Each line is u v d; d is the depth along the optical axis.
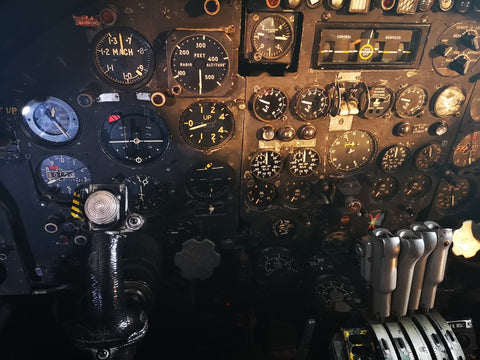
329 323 0.50
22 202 0.49
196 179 0.51
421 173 0.55
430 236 0.42
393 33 0.45
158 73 0.43
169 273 0.58
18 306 0.56
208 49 0.42
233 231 0.55
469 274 0.54
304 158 0.51
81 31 0.41
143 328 0.41
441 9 0.44
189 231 0.54
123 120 0.46
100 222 0.36
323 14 0.43
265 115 0.47
